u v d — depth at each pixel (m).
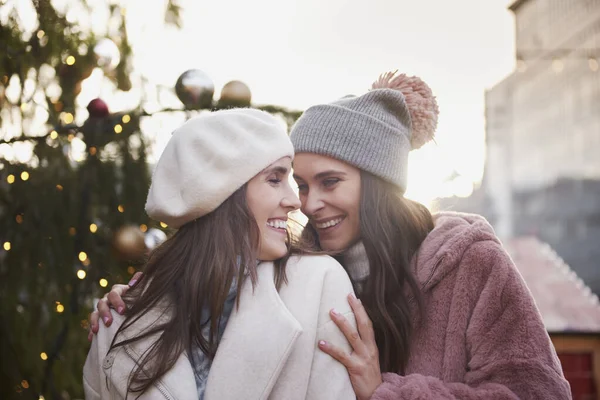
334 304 1.48
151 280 1.55
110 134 2.38
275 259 1.50
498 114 29.25
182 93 2.23
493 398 1.47
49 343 2.46
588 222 23.95
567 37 25.42
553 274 8.48
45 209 2.41
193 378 1.39
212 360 1.42
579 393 7.09
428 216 1.81
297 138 1.79
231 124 1.45
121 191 2.44
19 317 2.43
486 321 1.59
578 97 25.53
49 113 2.48
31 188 2.42
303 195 1.81
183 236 1.51
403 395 1.44
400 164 1.77
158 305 1.49
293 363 1.39
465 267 1.65
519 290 1.60
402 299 1.66
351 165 1.75
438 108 1.93
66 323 2.41
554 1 25.81
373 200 1.73
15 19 2.44
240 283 1.41
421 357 1.63
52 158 2.45
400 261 1.68
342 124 1.74
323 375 1.42
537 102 27.86
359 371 1.45
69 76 2.39
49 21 2.46
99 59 2.36
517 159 28.73
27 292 2.43
